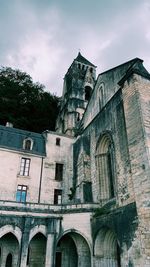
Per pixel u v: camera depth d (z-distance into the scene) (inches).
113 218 763.4
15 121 1831.9
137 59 913.5
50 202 1125.1
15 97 2007.9
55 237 846.5
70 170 1258.6
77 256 928.9
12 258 926.4
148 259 577.6
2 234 804.6
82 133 1273.4
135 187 693.9
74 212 901.2
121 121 890.7
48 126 2074.3
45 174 1186.0
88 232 855.7
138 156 709.9
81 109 1780.3
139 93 784.3
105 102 1112.8
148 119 746.8
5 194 1055.6
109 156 1034.7
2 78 2107.5
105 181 996.6
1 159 1122.7
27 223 840.9
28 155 1192.2
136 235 637.9
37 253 951.0
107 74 1144.8
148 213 615.8
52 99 2247.8
